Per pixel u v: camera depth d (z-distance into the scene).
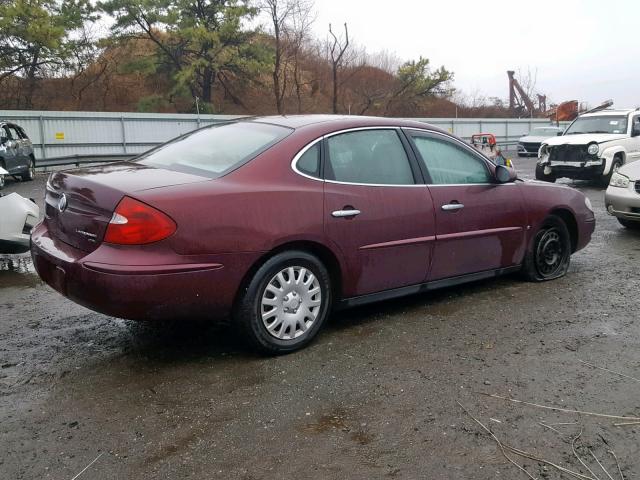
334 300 4.34
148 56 32.81
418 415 3.23
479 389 3.54
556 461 2.82
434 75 38.69
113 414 3.22
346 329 4.53
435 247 4.77
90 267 3.44
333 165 4.23
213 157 4.10
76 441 2.96
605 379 3.69
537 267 5.79
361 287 4.38
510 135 36.06
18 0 26.52
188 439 2.98
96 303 3.49
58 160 20.11
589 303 5.20
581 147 14.48
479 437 3.02
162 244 3.46
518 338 4.36
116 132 24.62
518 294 5.45
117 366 3.84
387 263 4.48
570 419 3.21
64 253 3.75
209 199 3.61
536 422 3.17
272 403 3.36
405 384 3.60
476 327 4.59
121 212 3.44
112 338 4.34
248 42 32.53
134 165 4.27
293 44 30.42
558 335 4.43
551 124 36.59
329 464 2.78
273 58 31.62
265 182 3.88
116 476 2.68
